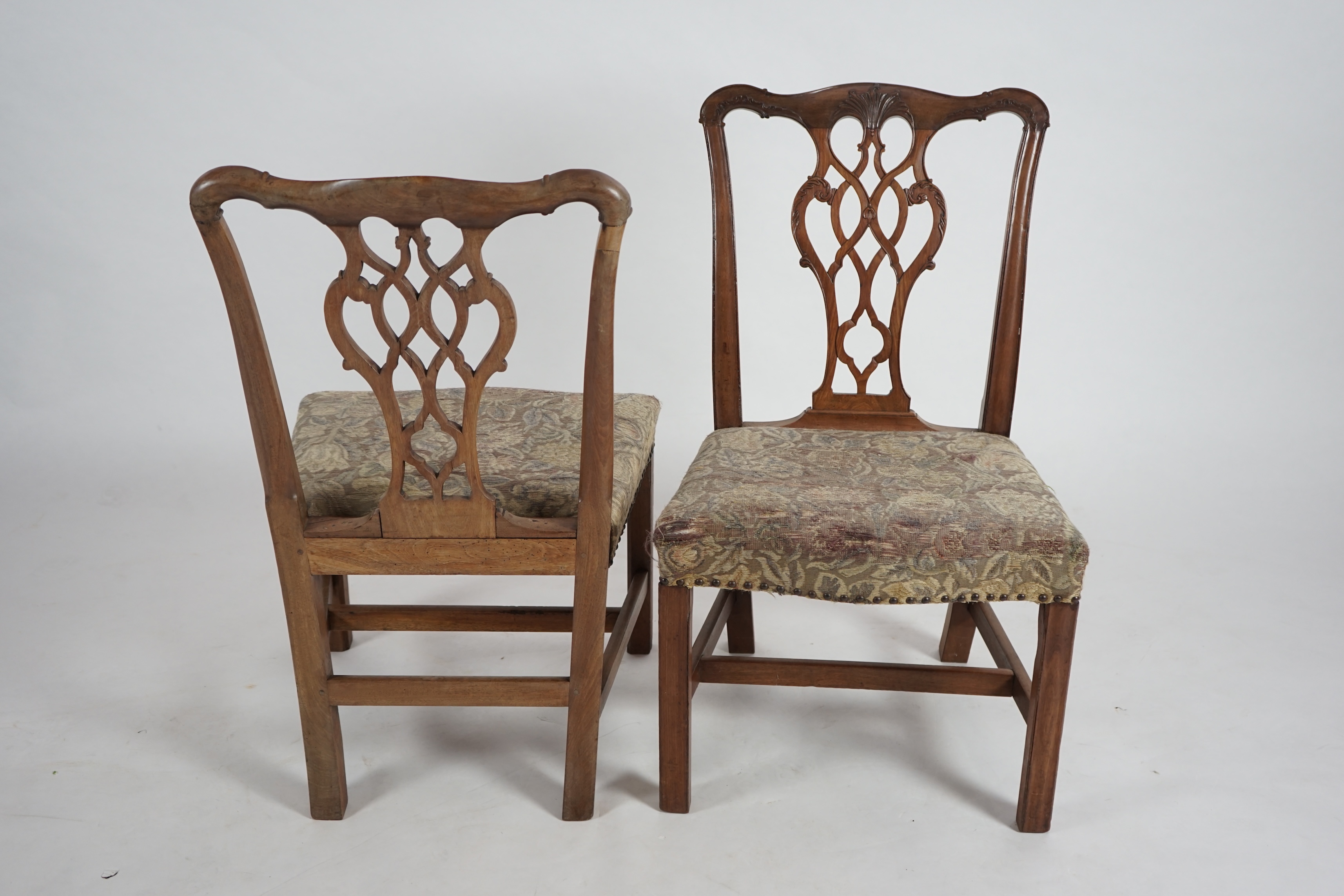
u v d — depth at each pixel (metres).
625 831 1.53
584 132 2.77
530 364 2.98
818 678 1.54
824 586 1.39
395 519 1.38
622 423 1.73
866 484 1.51
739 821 1.56
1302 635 2.08
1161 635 2.08
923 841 1.51
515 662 2.02
